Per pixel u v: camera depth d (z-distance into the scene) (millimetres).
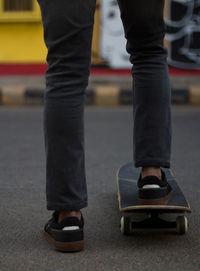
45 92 1778
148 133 1971
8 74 8586
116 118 5895
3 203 2494
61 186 1766
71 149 1759
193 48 8367
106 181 2969
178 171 3246
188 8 8328
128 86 7777
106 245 1896
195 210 2359
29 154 3850
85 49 1737
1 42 8539
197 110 6656
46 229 1959
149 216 2111
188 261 1743
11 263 1729
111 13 8398
